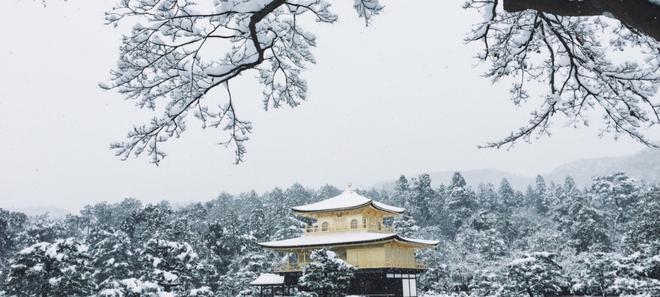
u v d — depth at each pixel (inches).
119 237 2977.4
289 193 6028.5
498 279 2170.3
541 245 3211.1
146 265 1509.6
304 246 1829.5
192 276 1530.5
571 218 3683.6
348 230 1948.8
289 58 398.6
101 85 344.2
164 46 340.2
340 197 2101.4
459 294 2496.3
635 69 385.1
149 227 3129.9
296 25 373.4
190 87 358.9
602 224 3491.6
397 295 1844.2
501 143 470.3
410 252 2054.6
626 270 1572.3
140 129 354.0
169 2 319.0
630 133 427.2
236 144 409.4
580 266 2145.7
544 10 231.1
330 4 343.0
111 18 326.6
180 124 373.7
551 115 451.2
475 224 4055.1
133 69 343.0
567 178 6683.1
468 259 2861.7
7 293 1628.9
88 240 3070.9
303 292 1459.2
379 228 2054.6
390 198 5713.6
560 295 2244.1
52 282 1256.2
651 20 179.5
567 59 412.8
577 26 407.8
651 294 1457.9
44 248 1296.8
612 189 4778.5
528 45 434.3
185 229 3125.0
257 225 3735.2
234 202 6397.6
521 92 474.3
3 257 3378.4
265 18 345.4
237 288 2630.4
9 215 3750.0
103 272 2758.4
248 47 348.2
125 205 5487.2
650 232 2586.1
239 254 3331.7
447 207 5152.6
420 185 5324.8
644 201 3024.1
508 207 5753.0
